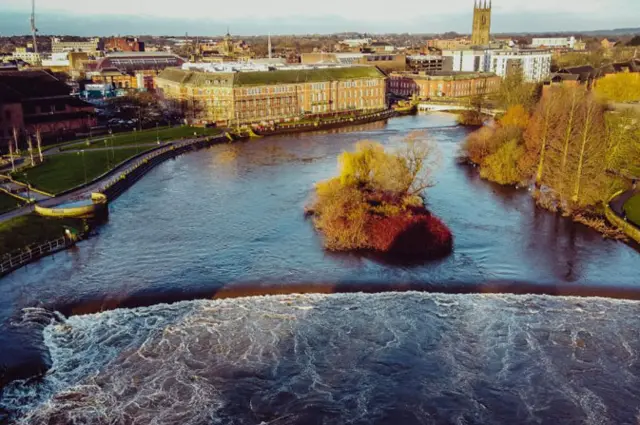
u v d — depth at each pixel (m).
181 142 172.75
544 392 57.25
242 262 85.56
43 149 155.62
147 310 71.62
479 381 58.81
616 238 94.56
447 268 83.75
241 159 157.25
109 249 90.62
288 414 54.19
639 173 126.56
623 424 53.12
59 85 188.75
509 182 127.31
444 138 188.38
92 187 119.50
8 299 74.06
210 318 69.81
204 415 53.91
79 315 70.62
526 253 89.25
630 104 150.50
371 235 91.00
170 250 90.25
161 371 59.94
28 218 98.50
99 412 54.16
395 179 105.00
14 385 57.69
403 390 57.53
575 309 72.25
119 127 192.88
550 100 139.00
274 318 69.88
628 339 65.81
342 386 58.00
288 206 112.50
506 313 71.31
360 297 75.19
